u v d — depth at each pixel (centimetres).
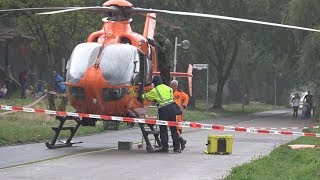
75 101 5141
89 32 12619
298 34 11200
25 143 5816
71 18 12031
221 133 7919
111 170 4122
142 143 5888
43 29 11969
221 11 14362
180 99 5794
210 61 16800
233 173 3822
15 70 15062
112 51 5191
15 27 13725
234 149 5703
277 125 10512
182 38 13650
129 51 5241
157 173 4006
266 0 14188
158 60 6000
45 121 7781
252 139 6950
